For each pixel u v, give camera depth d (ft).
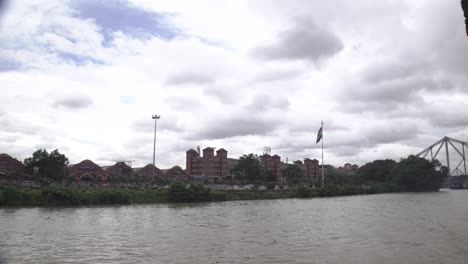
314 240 107.96
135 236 114.21
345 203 296.30
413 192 609.83
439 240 107.55
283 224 148.56
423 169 641.81
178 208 232.32
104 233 119.75
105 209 216.54
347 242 104.47
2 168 388.37
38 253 86.58
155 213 194.29
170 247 95.96
